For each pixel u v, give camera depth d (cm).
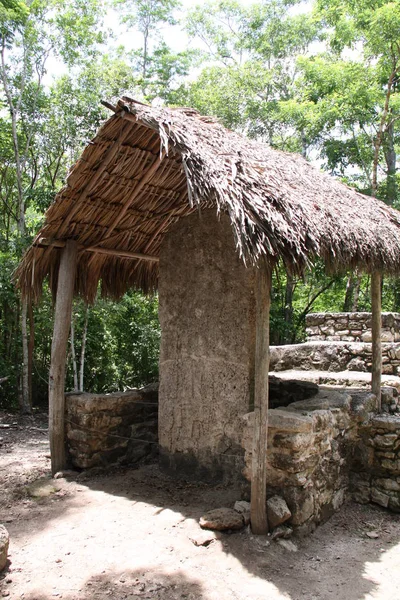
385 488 459
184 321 505
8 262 959
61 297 507
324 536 391
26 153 1059
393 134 1494
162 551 343
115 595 292
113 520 393
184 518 394
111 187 467
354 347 833
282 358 880
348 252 414
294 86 1507
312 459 389
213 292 485
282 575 323
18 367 1021
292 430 369
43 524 388
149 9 1742
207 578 313
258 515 362
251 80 1382
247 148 443
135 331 1173
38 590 294
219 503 424
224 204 341
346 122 1327
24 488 462
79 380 1083
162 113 375
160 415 518
